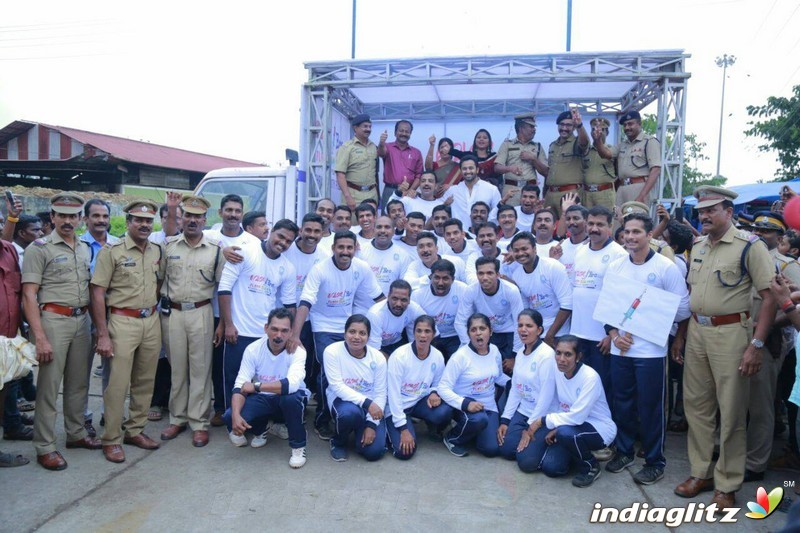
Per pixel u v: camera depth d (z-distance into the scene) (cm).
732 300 350
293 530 321
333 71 674
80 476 387
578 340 407
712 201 351
